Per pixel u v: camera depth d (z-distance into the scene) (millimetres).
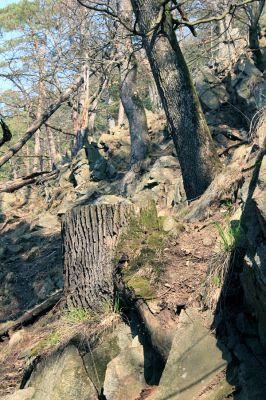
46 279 11961
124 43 14484
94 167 17438
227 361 4535
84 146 18266
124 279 5750
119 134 18219
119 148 17500
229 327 4715
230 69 15562
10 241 15938
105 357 5641
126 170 16625
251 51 15484
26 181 6996
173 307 5180
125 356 5312
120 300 5957
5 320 11055
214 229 6117
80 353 5754
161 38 8922
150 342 5172
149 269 5676
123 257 6039
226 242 5141
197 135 8797
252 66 14680
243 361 4422
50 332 6570
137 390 5160
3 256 14250
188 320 4918
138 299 5387
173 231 6129
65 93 10758
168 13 8938
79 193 16656
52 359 5938
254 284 4258
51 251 13789
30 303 11492
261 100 13648
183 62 8938
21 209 18578
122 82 15477
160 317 5152
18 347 7285
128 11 14219
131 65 15250
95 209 6551
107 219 6469
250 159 6645
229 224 5512
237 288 4871
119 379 5207
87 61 14508
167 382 4605
